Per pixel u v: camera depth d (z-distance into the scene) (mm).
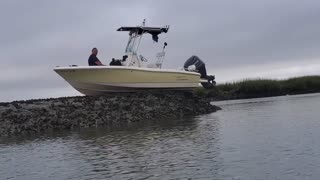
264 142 11594
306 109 20828
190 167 9164
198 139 12805
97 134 15266
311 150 10133
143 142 12836
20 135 16375
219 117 19562
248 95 39344
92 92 21031
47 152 12203
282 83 41188
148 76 21719
